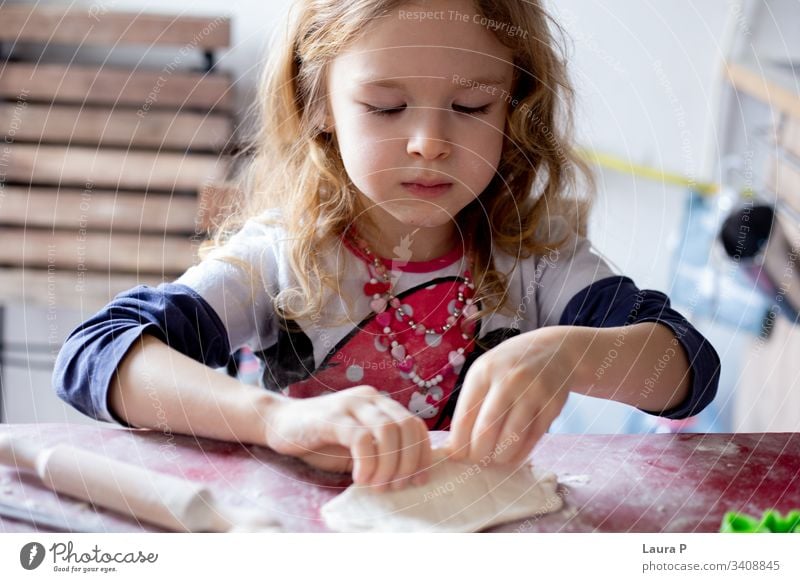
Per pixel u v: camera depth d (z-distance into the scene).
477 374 0.49
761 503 0.43
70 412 1.32
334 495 0.43
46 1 1.23
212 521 0.40
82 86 1.20
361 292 0.66
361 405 0.46
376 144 0.56
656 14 1.27
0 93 1.20
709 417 1.17
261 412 0.46
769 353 1.15
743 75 1.21
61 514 0.40
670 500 0.42
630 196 1.29
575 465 0.46
